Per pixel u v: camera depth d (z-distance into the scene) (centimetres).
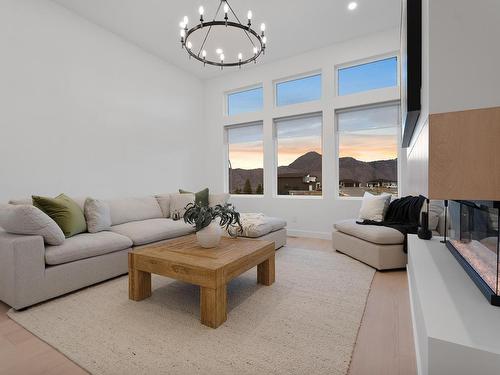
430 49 109
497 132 100
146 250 220
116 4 323
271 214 490
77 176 341
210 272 172
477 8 104
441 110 107
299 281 250
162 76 466
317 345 152
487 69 102
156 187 455
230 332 166
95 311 193
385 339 159
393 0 319
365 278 258
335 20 361
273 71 481
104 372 132
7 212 206
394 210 335
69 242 233
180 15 346
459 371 88
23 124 291
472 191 102
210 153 562
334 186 434
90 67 356
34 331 168
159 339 158
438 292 126
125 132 403
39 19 304
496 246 126
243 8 332
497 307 111
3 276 200
